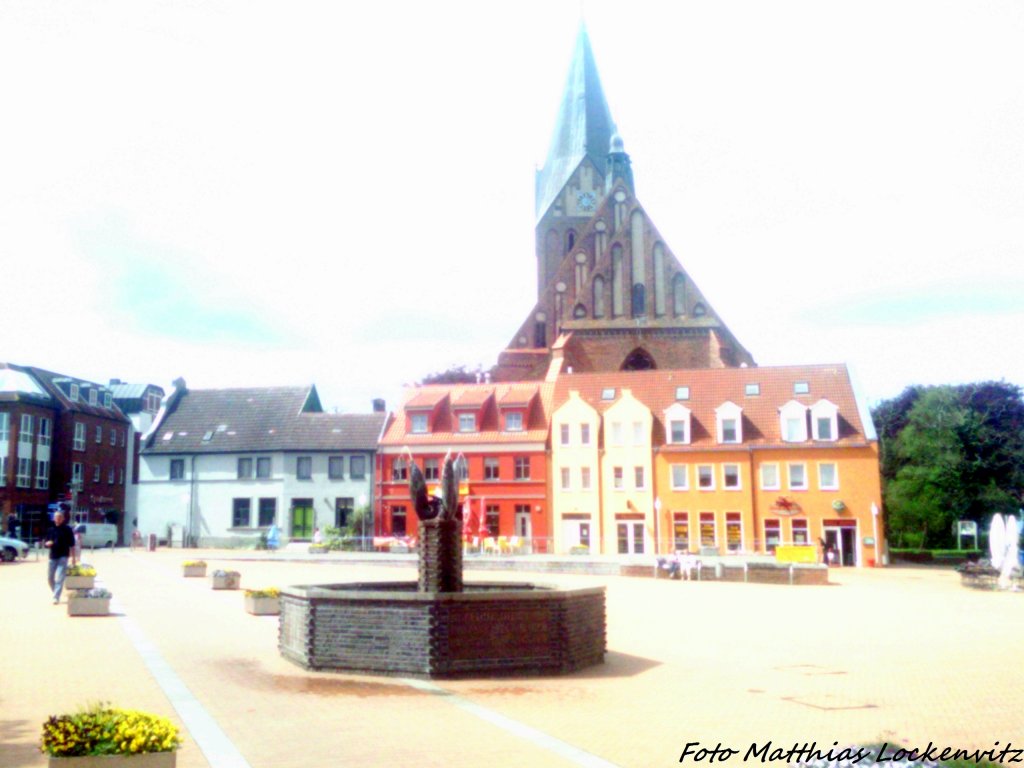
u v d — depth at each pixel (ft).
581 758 31.14
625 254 252.62
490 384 225.56
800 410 197.36
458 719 36.91
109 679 44.47
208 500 225.15
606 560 148.77
